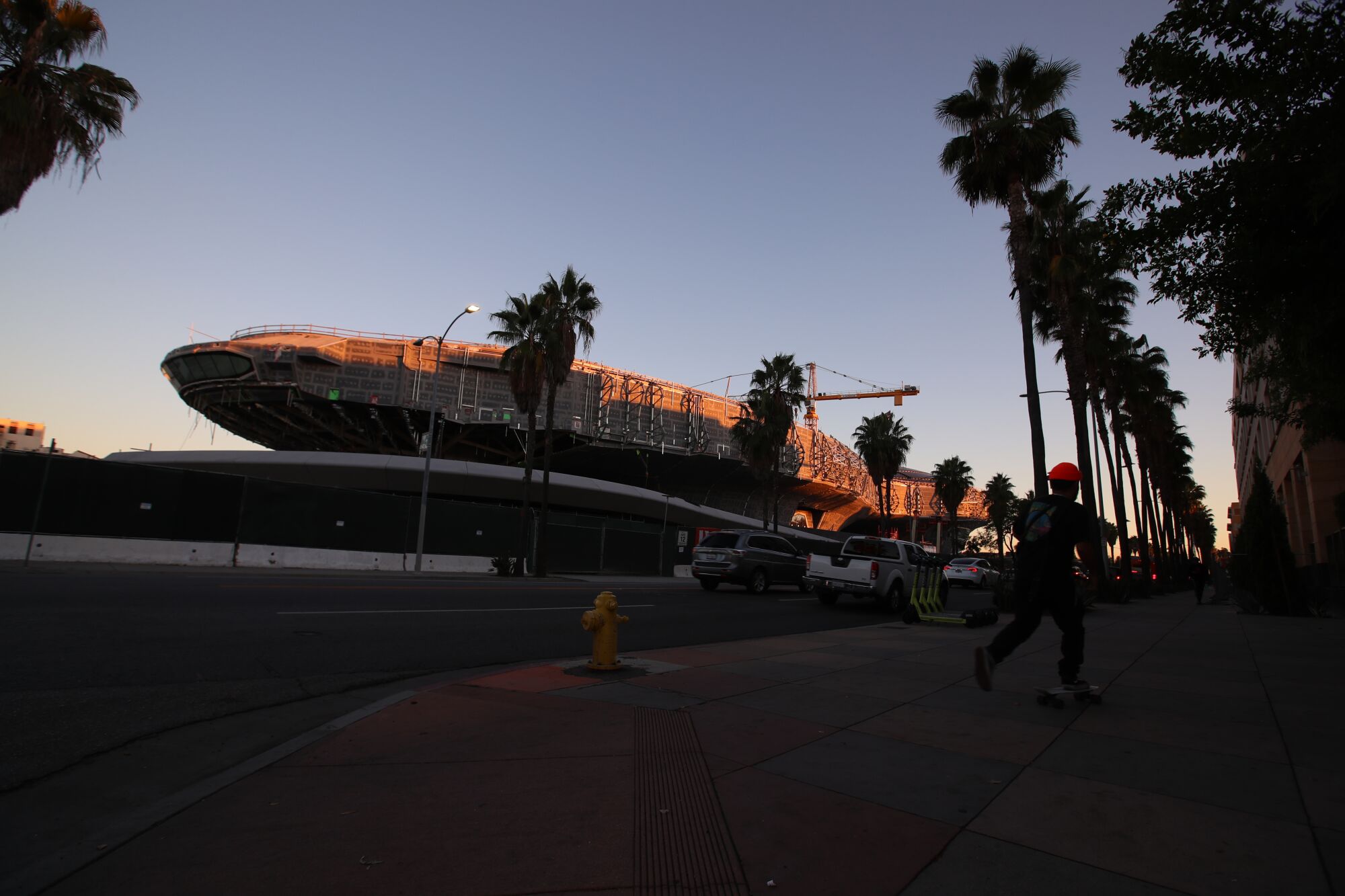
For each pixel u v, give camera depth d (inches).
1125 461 1646.2
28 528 760.3
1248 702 261.7
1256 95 201.8
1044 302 1155.9
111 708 235.1
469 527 1269.7
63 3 761.0
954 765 183.6
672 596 812.0
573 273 1378.0
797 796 161.2
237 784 168.1
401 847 134.0
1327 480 1098.7
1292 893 117.3
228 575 748.6
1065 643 254.8
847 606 753.6
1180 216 220.5
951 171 892.6
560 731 213.6
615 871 124.7
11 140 713.0
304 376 3324.3
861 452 2325.3
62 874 123.0
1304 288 217.5
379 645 373.4
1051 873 124.4
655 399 3838.6
